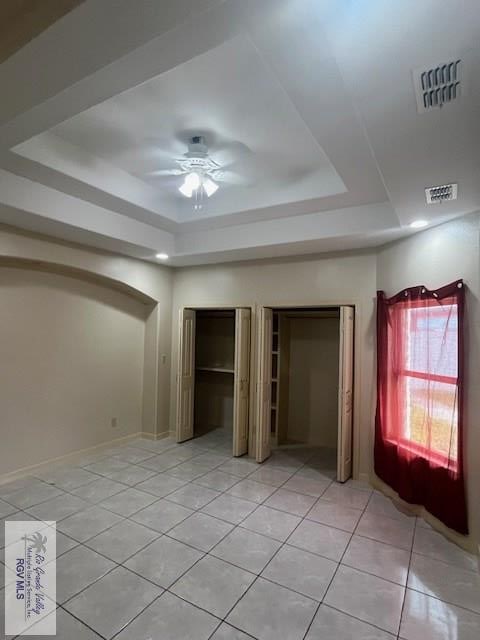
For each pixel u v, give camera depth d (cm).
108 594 217
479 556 250
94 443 461
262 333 444
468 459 267
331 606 212
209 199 383
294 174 322
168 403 543
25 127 205
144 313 531
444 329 289
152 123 244
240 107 224
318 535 287
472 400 265
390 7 110
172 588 224
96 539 274
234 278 486
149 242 418
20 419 381
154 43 130
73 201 329
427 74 135
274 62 152
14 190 281
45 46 126
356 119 199
